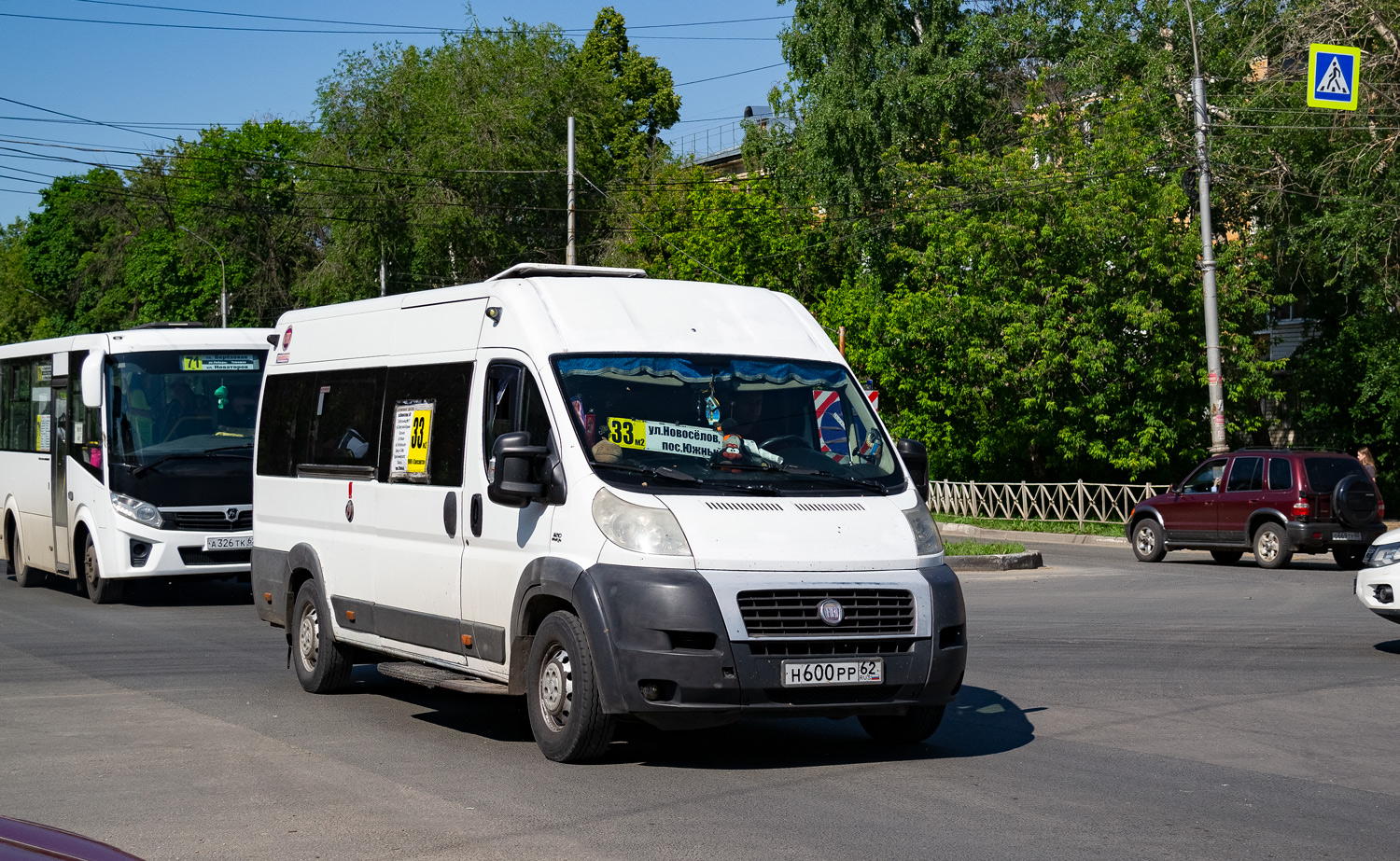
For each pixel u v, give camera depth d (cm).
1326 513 2155
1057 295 3033
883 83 4003
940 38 4075
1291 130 2964
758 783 705
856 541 729
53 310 8600
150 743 823
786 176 4397
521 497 763
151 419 1708
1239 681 1045
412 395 914
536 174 4869
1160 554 2355
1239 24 3234
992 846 579
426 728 879
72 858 320
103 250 7425
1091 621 1445
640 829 608
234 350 1766
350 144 5019
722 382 797
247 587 1994
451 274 5059
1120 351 3064
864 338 3575
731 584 695
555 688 752
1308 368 3544
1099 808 649
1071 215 3000
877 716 777
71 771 743
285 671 1141
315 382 1055
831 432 802
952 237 3200
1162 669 1107
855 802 660
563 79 5009
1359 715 902
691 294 857
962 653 743
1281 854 567
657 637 692
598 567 718
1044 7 3972
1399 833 604
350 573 971
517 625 776
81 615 1598
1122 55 3591
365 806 658
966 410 3347
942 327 3138
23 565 1989
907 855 565
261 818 636
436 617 861
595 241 5112
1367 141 2775
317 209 5106
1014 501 3275
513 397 805
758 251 4272
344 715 926
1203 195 2689
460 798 674
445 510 852
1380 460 3525
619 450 754
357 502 963
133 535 1678
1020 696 980
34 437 1952
